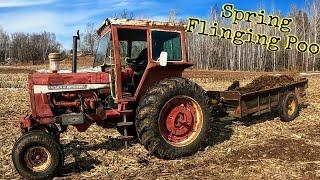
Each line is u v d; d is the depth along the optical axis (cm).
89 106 707
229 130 902
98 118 696
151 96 697
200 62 6038
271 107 983
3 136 885
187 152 718
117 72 698
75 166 678
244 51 5675
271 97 979
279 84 1016
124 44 744
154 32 728
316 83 2116
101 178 618
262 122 991
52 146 620
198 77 3188
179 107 724
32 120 676
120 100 700
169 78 739
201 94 738
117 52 700
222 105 898
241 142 801
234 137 843
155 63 722
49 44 10375
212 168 646
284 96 997
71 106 703
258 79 1077
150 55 721
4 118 1123
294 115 1012
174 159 712
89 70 796
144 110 692
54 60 715
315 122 980
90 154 741
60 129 748
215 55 6103
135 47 755
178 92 713
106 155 734
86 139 852
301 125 954
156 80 740
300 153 707
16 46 9956
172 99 711
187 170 643
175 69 753
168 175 621
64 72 713
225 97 902
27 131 662
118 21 707
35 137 614
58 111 698
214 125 941
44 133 625
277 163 657
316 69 5356
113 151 759
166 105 708
